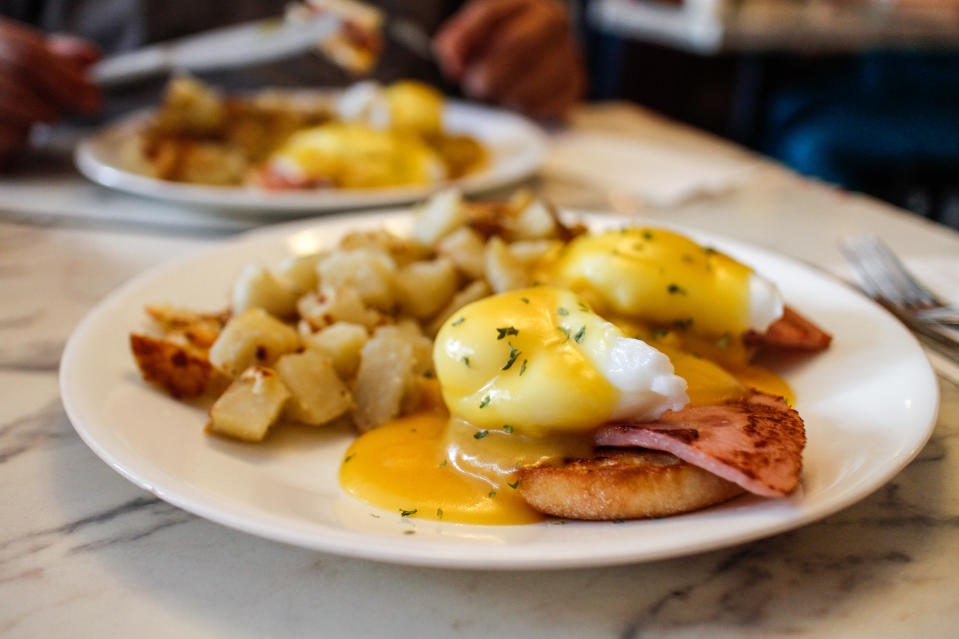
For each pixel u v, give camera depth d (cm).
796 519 20
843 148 116
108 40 89
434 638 20
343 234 42
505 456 24
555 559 19
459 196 37
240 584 22
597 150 69
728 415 24
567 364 24
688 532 19
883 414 25
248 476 24
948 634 20
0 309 38
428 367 31
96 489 25
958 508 24
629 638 20
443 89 100
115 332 30
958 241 47
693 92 139
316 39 70
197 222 52
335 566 22
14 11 90
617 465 23
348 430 29
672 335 29
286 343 29
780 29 110
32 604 21
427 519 23
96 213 54
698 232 40
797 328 30
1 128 61
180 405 28
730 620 20
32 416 29
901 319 33
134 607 21
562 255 32
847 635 20
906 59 135
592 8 136
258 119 66
